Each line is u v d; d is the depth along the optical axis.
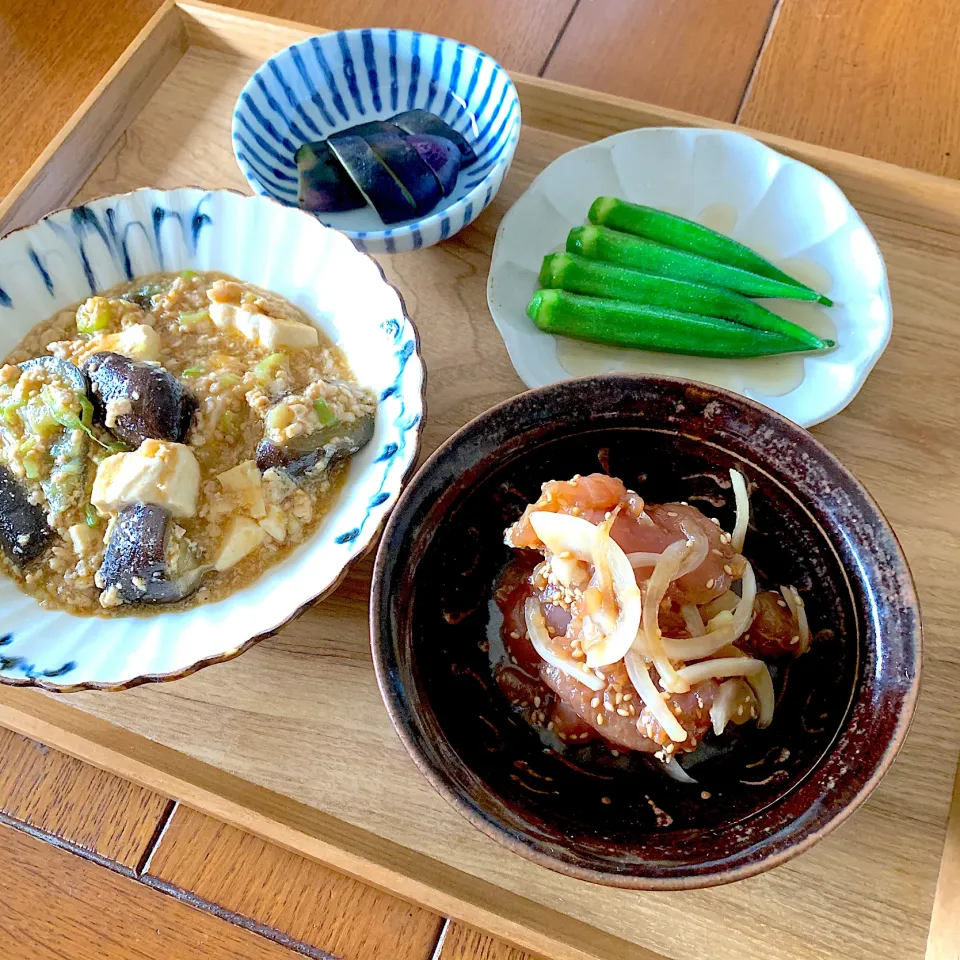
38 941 0.26
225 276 0.30
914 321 0.31
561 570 0.23
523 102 0.35
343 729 0.26
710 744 0.24
